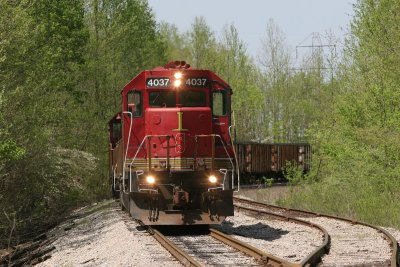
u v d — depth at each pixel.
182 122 40.09
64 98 70.75
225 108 41.75
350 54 71.00
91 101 86.06
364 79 67.25
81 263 31.38
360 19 69.69
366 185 61.62
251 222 48.12
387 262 28.48
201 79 40.91
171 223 39.41
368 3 68.88
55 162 57.75
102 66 87.06
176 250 29.33
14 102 50.91
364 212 53.28
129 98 41.50
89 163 63.56
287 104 173.25
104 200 76.69
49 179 57.97
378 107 64.81
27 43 54.28
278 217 49.81
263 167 110.88
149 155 39.66
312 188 67.38
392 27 64.75
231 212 40.12
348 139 65.81
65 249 39.28
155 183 39.72
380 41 66.25
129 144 41.22
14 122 50.75
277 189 92.06
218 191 39.72
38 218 60.78
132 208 39.94
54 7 72.56
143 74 40.88
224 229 42.12
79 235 44.62
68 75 75.75
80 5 80.19
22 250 45.72
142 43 109.94
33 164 54.38
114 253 32.16
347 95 69.25
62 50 71.88
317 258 29.36
